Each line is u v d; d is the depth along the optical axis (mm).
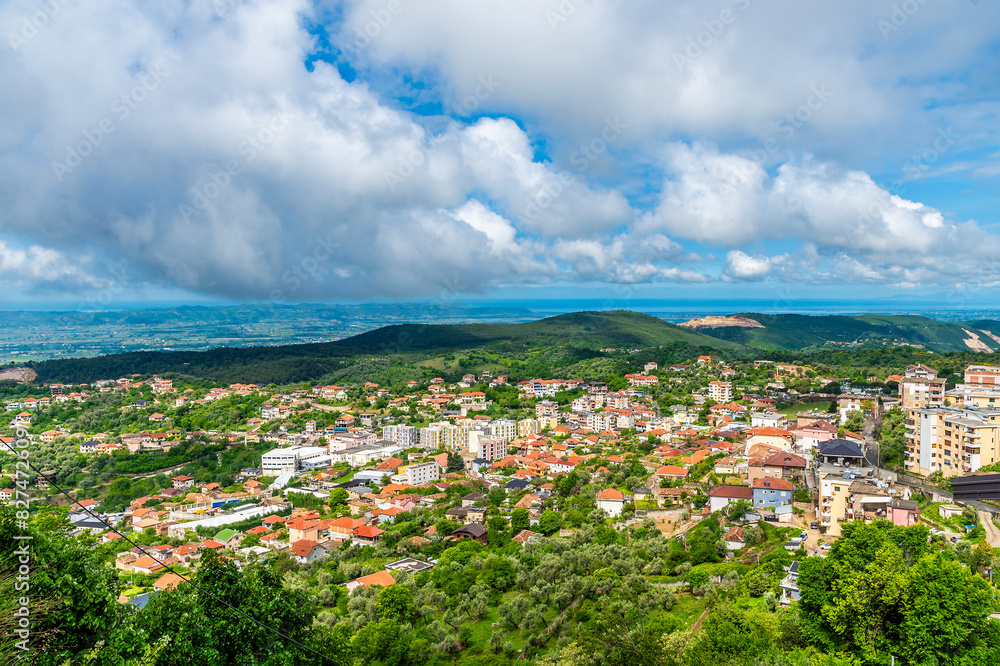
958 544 86500
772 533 118438
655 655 70625
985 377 178125
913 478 134625
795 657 64062
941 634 58625
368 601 106750
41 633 47625
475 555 131750
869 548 70750
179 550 158000
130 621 52469
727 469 171125
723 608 73188
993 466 121812
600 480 186000
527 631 95562
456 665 88875
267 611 60688
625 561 111438
